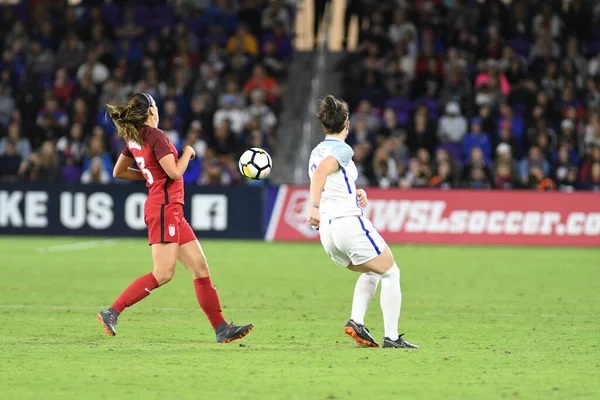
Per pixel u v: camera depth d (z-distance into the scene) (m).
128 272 54.59
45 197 79.44
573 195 75.19
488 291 47.25
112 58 95.75
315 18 98.31
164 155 29.58
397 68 90.38
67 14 98.00
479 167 78.31
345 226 28.55
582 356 28.70
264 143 86.06
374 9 97.81
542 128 82.62
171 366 26.38
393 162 79.00
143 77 92.56
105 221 78.88
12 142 85.62
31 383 23.95
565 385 24.09
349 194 28.69
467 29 94.69
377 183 78.38
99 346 29.94
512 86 89.38
